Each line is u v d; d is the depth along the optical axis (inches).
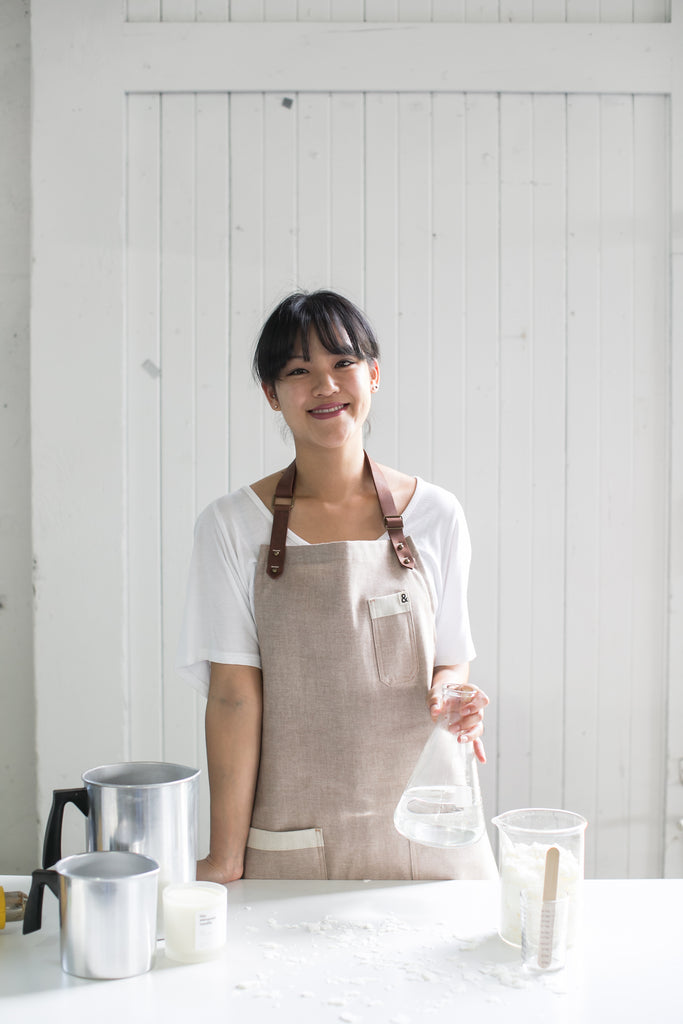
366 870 56.6
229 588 59.6
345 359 58.4
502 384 96.7
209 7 95.4
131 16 95.7
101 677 95.7
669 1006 39.3
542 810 47.4
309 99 95.7
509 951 44.6
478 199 96.3
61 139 95.3
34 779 99.9
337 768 57.1
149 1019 38.2
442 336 96.3
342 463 60.7
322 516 61.4
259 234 96.0
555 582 96.8
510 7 95.8
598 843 96.9
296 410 58.7
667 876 96.5
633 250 96.8
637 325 97.0
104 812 45.1
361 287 96.0
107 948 41.6
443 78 95.1
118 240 95.2
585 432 96.9
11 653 100.2
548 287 96.7
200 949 43.4
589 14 96.1
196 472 96.2
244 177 95.9
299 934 46.8
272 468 96.3
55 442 95.3
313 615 57.8
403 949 44.9
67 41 95.1
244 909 50.1
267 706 58.1
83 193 95.3
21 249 100.2
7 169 100.0
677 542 96.7
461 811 46.9
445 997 40.1
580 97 96.5
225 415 96.0
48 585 95.6
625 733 97.0
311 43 94.8
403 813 47.4
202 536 61.3
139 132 95.8
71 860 43.6
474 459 96.5
